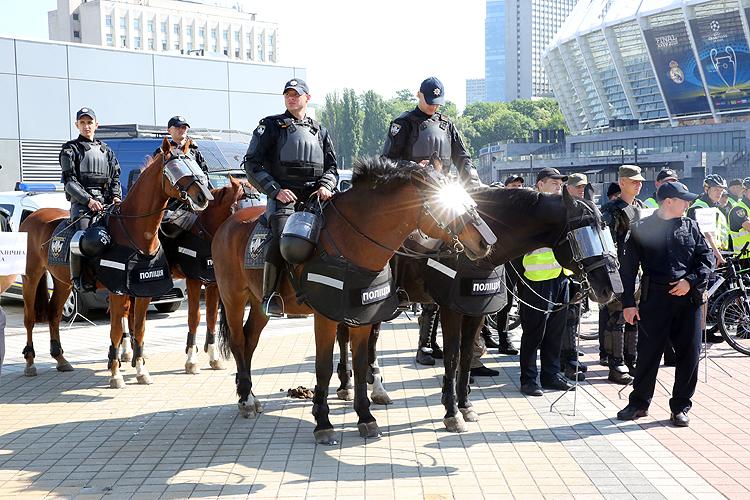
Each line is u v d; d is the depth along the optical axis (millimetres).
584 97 119875
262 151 6609
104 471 5613
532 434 6445
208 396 7859
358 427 6383
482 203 6109
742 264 10938
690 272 6590
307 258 5824
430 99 6680
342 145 122188
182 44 139875
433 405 7414
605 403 7508
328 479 5391
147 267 8047
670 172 9930
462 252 5723
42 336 11820
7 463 5805
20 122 26969
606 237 5703
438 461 5754
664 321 6645
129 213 8023
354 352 6273
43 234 9047
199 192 7496
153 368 9258
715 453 5887
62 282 8922
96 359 9906
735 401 7457
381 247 5645
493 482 5297
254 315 7109
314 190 6695
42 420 6996
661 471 5492
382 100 135875
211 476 5477
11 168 26797
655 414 7031
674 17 97375
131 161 15984
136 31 134375
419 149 6723
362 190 5707
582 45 112875
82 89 28062
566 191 5789
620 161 90875
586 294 5984
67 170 8719
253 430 6625
